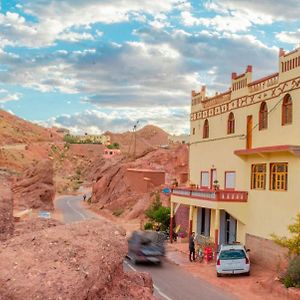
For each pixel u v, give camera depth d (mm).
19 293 6660
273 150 22297
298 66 22016
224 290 19344
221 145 30016
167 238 33969
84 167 173375
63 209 64625
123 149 192250
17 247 7914
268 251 23438
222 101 30297
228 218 28312
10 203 11039
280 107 23391
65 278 7039
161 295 18203
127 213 52812
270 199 23547
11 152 129125
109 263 8203
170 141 124250
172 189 32656
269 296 18109
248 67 26891
